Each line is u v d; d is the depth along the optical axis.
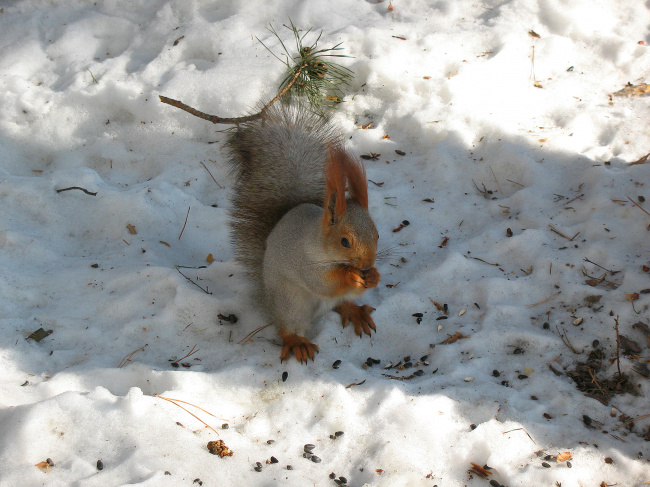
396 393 1.61
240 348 1.68
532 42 1.99
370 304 1.72
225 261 1.79
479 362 1.65
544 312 1.69
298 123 1.77
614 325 1.66
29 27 2.05
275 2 2.04
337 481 1.56
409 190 1.85
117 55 2.03
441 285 1.73
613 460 1.56
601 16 2.02
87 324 1.70
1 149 1.90
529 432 1.58
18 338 1.67
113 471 1.54
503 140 1.88
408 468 1.56
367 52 1.98
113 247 1.79
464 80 1.94
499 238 1.77
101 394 1.60
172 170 1.88
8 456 1.54
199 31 2.00
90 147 1.92
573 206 1.79
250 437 1.60
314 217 1.65
